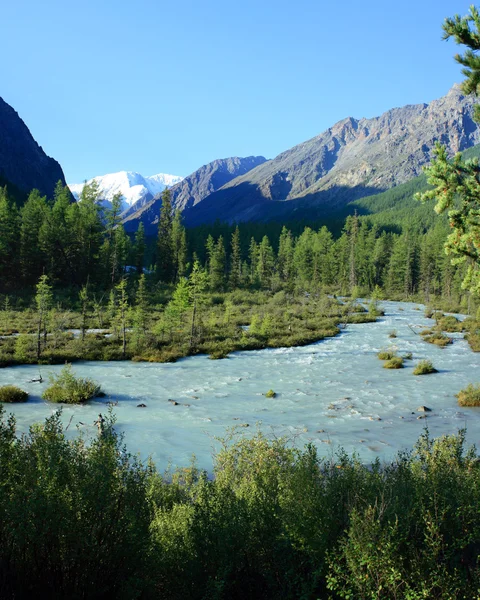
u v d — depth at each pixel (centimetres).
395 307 7775
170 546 524
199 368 3100
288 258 11769
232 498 587
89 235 7875
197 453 1473
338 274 11681
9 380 2627
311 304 7475
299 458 712
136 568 457
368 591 377
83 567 432
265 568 485
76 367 3136
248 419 1897
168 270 9538
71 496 455
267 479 654
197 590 470
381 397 2267
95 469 490
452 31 570
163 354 3500
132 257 9619
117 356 3481
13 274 7088
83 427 1722
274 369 3047
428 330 4962
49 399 2203
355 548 396
